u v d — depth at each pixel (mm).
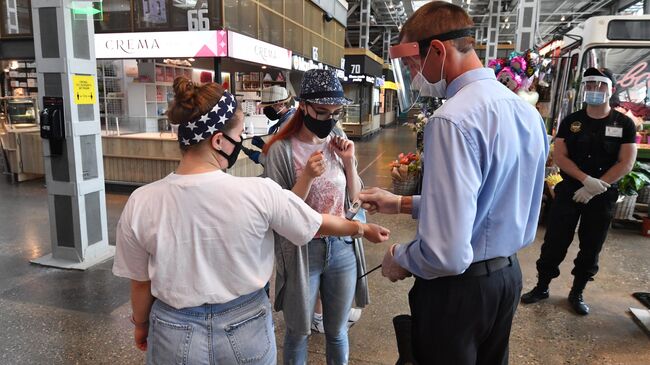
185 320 1217
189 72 10008
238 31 7801
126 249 1225
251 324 1274
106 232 4070
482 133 1123
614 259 4125
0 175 7852
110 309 3072
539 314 3072
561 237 3094
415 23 1272
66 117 3605
